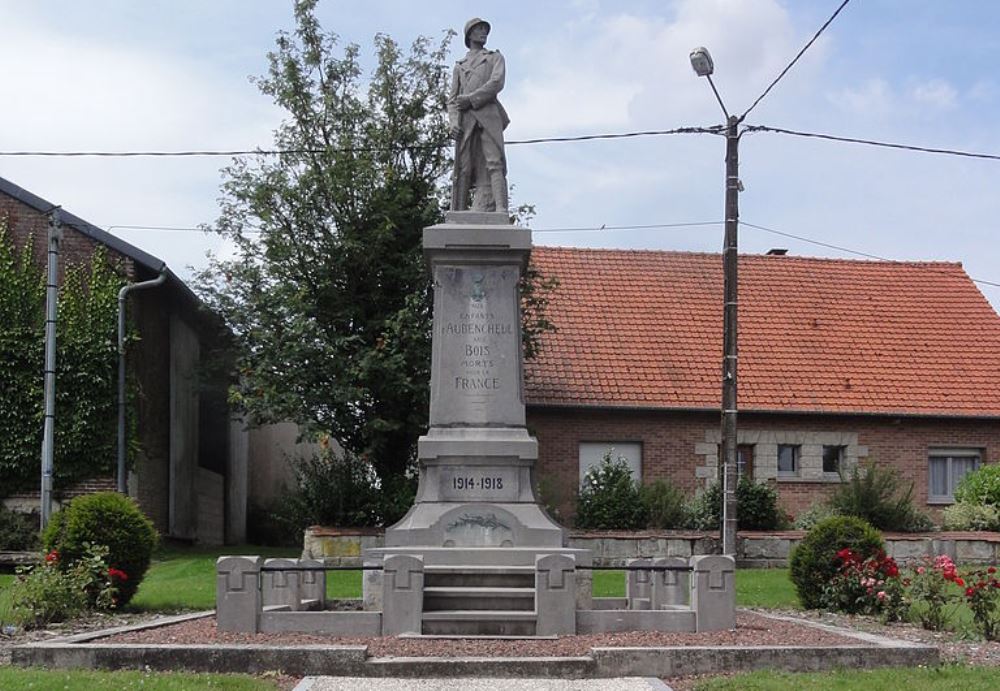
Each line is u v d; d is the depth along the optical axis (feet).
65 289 90.68
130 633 44.29
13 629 48.85
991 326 108.27
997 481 89.71
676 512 84.84
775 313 106.42
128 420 90.74
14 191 91.15
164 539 100.63
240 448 128.67
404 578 44.86
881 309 108.78
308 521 82.53
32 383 90.02
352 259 90.99
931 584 52.26
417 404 89.81
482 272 54.54
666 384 96.37
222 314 93.66
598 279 106.83
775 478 96.37
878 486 87.20
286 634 44.09
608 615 45.65
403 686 36.32
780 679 37.42
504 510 51.34
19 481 89.61
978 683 36.58
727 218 69.00
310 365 88.33
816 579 58.23
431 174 94.73
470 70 56.90
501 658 39.19
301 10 92.58
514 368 54.03
